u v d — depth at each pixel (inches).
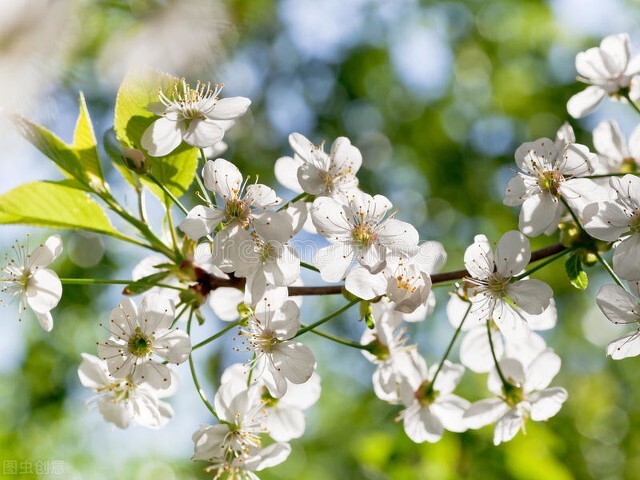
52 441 32.2
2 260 20.4
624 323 17.6
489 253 18.0
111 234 19.0
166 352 17.8
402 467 22.1
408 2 42.0
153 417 18.5
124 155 18.3
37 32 15.5
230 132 36.9
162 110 18.2
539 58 42.8
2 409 32.9
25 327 34.2
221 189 17.8
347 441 37.2
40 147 18.4
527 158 18.1
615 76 19.8
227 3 16.5
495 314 18.1
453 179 40.7
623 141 19.6
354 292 17.4
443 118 42.1
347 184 18.2
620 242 17.7
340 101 40.6
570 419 39.4
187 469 32.7
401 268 17.5
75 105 18.5
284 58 39.6
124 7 16.0
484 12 42.8
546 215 17.9
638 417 42.4
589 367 42.7
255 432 18.1
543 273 39.1
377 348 18.7
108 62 16.0
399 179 41.3
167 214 18.8
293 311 17.8
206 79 16.6
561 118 40.9
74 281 18.2
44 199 18.8
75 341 34.5
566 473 22.0
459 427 18.9
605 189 18.0
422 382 19.0
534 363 18.9
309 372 17.8
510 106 42.5
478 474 22.1
